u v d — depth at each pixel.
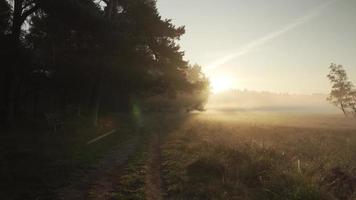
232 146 15.59
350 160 15.25
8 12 21.98
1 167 11.80
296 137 26.81
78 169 12.38
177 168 12.60
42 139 19.36
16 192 9.31
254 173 11.46
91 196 9.20
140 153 16.55
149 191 9.79
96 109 30.52
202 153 13.97
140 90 34.16
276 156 14.61
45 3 20.47
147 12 29.53
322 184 10.22
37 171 11.66
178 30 31.33
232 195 9.48
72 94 37.84
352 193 9.76
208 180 10.84
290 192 9.18
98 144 19.33
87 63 28.56
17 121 27.08
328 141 24.72
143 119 47.53
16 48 21.27
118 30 24.08
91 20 21.78
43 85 30.34
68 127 25.83
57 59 29.56
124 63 29.09
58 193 9.41
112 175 11.64
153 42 30.61
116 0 29.09
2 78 24.52
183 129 29.94
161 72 33.06
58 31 24.95
